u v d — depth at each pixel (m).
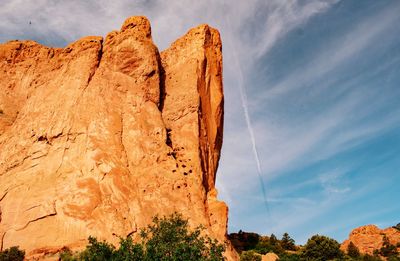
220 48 62.47
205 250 28.84
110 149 45.69
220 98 58.19
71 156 45.66
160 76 56.16
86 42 55.78
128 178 43.88
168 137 50.25
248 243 68.81
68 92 51.06
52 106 50.59
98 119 48.03
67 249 38.62
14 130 50.88
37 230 40.50
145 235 30.36
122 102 50.34
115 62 53.47
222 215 44.88
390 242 74.81
